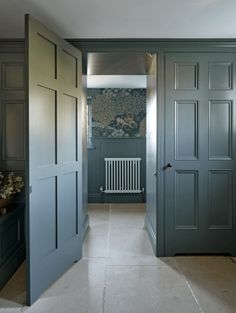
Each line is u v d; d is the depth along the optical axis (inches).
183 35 123.7
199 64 129.9
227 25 113.3
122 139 244.8
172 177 132.0
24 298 96.9
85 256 131.9
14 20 108.4
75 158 124.6
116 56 135.3
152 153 148.4
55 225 109.1
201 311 88.8
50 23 110.5
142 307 91.0
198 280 109.0
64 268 115.2
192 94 130.4
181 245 132.5
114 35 123.2
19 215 123.3
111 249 140.7
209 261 126.8
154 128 139.3
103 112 245.1
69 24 111.4
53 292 100.4
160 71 129.7
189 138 131.7
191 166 132.0
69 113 119.2
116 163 241.0
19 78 130.5
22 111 130.9
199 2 94.4
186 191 132.5
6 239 109.3
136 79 213.2
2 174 131.2
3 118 131.0
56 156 108.7
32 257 94.0
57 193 109.8
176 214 132.8
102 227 177.3
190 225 132.9
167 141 131.5
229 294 98.9
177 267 120.5
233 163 132.0
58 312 88.6
